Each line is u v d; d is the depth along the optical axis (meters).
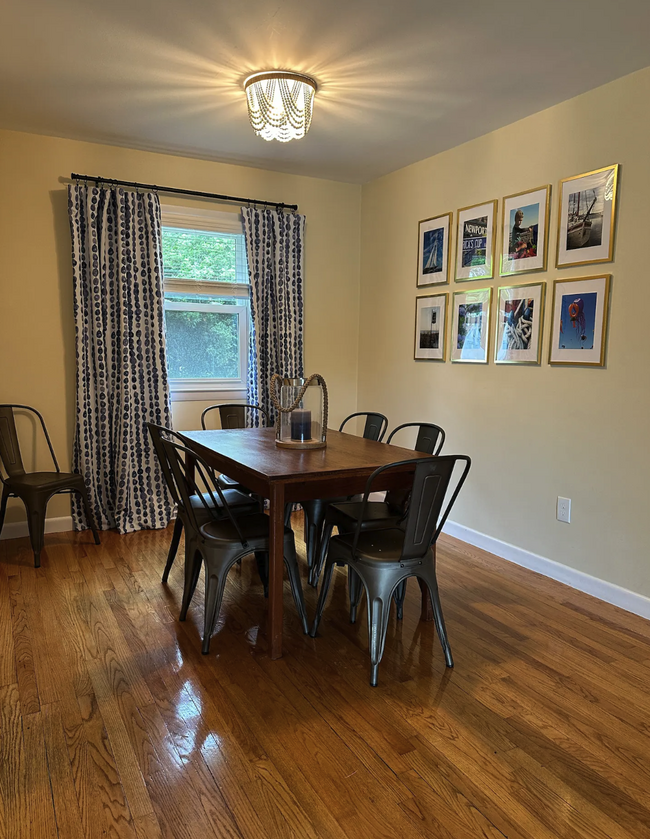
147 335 3.76
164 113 3.12
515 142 3.21
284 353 4.28
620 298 2.71
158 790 1.57
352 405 4.79
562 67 2.56
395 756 1.71
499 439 3.43
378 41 2.35
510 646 2.38
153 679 2.10
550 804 1.54
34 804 1.52
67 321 3.67
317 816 1.49
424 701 1.99
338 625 2.55
